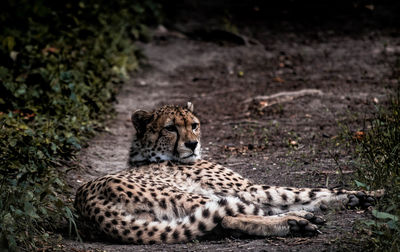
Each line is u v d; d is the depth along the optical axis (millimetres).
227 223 7227
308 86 17547
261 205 8211
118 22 22609
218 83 19438
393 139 9172
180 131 8789
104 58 18062
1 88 12180
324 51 22438
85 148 12398
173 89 18984
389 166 8391
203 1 31047
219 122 14844
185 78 20422
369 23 25922
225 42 24562
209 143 13062
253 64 21688
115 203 7227
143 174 8289
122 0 23891
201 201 7605
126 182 7465
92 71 16391
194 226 7203
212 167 8797
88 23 19750
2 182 7539
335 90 16484
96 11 21141
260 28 26719
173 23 27266
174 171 8516
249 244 6973
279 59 21969
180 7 29859
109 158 11977
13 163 8328
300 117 14203
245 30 26500
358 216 7488
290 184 9625
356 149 10352
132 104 17062
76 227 7371
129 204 7234
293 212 7445
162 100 17578
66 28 17484
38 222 7750
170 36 25141
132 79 20047
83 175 10727
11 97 12266
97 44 18938
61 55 15602
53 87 13336
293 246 6750
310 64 20891
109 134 13859
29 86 13547
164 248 6977
